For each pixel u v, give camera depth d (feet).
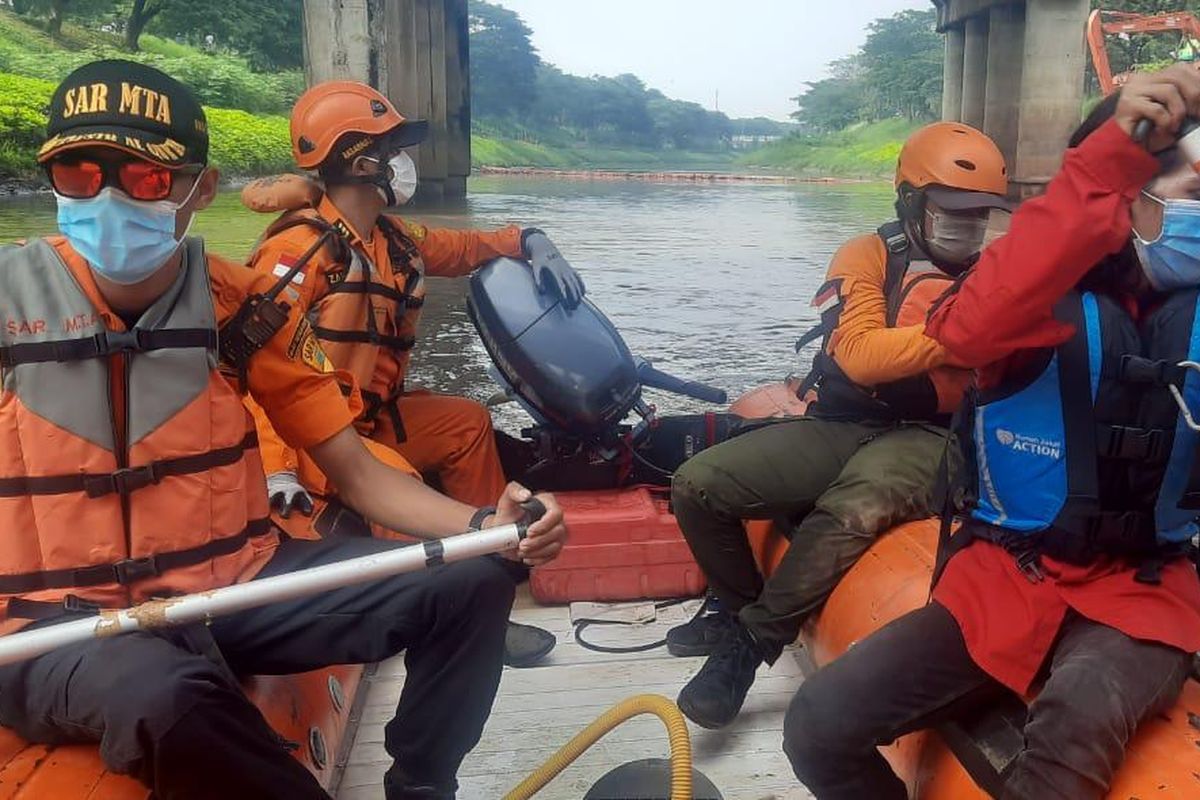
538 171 250.16
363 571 5.81
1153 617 5.45
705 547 9.31
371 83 55.57
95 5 169.78
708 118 640.17
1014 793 5.35
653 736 9.04
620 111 564.71
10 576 5.65
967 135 8.66
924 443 8.73
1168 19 72.23
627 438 12.35
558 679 9.95
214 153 94.89
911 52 436.76
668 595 11.43
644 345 28.99
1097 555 5.68
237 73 143.33
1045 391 5.68
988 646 5.76
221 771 5.24
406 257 11.03
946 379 8.84
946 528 6.40
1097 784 5.10
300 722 7.22
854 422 9.33
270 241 10.28
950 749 6.40
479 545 6.04
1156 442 5.45
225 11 176.86
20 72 115.03
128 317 5.90
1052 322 5.57
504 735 9.02
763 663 10.26
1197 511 5.64
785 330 31.48
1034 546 5.83
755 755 8.77
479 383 24.61
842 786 6.31
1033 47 71.56
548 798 8.14
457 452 11.76
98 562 5.71
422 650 6.58
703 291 39.75
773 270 46.80
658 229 71.10
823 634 8.69
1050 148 72.28
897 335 8.36
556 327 11.53
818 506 8.68
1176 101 5.13
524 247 12.21
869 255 9.05
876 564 8.28
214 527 6.03
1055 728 5.20
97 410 5.68
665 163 464.65
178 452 5.87
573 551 11.24
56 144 5.35
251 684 6.84
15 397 5.62
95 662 5.20
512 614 11.23
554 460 12.21
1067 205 5.34
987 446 5.99
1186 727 5.42
